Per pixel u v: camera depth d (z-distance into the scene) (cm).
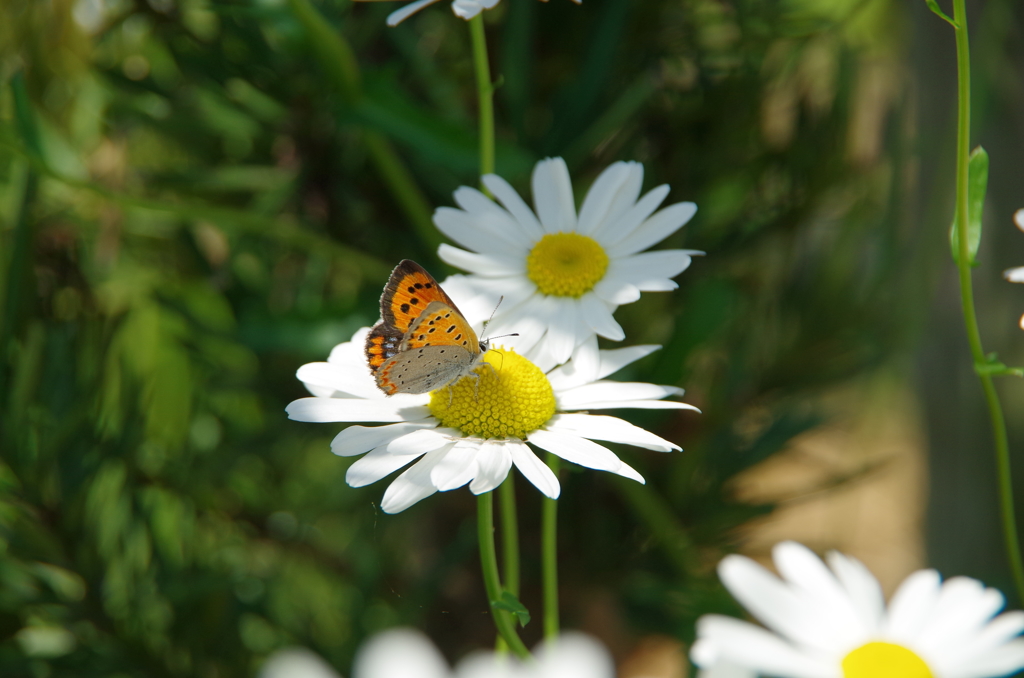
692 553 46
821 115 47
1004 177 47
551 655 30
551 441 36
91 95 45
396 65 43
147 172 46
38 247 44
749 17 46
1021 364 47
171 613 44
